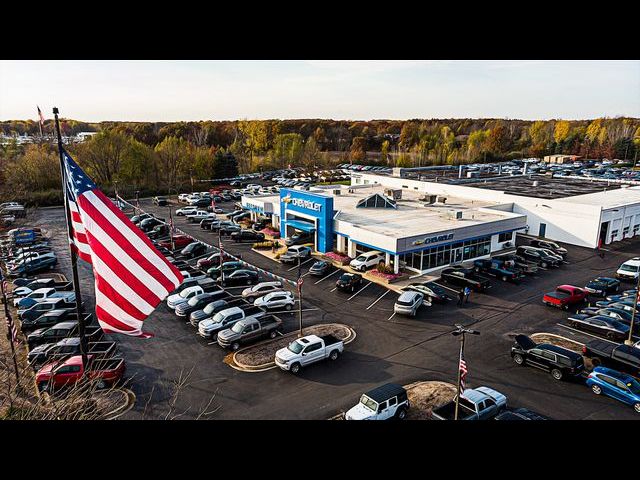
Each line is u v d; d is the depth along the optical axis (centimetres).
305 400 2184
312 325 3061
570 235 5244
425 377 2402
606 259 4666
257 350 2712
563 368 2356
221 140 15612
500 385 2331
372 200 5312
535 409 2116
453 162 13588
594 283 3703
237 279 3891
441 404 2136
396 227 4388
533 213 5559
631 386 2153
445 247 4247
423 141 14875
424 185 6800
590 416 2053
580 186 6719
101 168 9750
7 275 4244
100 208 1398
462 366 1850
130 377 2414
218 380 2386
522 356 2523
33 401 2002
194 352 2706
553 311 3297
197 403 2164
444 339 2852
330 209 4628
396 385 2100
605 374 2236
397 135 19050
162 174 10162
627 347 2469
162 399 2198
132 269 1405
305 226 4912
